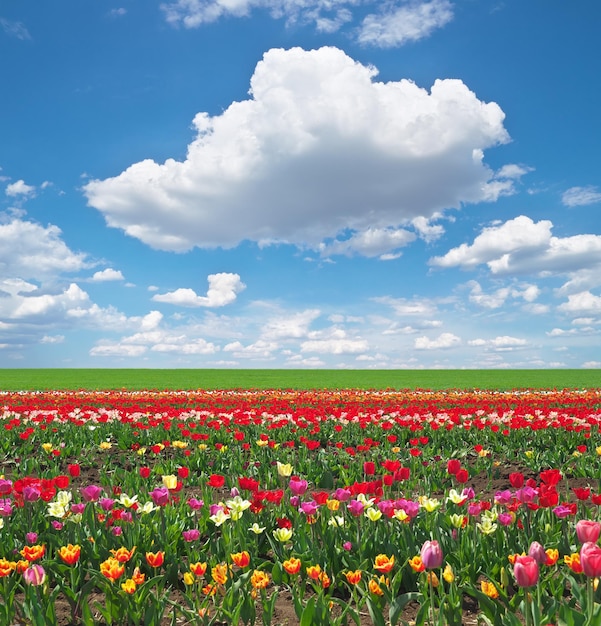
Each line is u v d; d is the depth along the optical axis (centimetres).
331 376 6431
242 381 5284
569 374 6781
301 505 655
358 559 556
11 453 1302
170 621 495
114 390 3522
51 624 440
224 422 1590
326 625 436
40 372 7394
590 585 391
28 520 646
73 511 630
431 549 416
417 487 1006
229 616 448
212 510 632
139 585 478
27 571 441
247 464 1129
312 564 552
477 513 580
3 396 2608
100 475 1014
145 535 613
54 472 1018
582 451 1140
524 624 463
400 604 439
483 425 1421
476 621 484
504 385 4600
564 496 895
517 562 376
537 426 1381
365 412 1688
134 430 1523
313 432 1487
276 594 468
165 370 8388
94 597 546
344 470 1054
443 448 1343
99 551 584
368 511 589
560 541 589
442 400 2292
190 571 554
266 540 652
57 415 1689
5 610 472
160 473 1093
